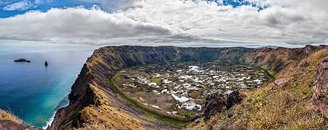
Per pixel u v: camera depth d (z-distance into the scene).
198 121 100.12
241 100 63.81
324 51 50.06
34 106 186.38
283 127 28.19
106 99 156.50
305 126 25.39
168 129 141.50
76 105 167.88
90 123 80.75
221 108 79.56
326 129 23.98
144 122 138.12
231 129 39.91
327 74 28.14
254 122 32.81
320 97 27.31
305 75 43.38
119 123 96.12
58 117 161.62
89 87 169.88
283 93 40.00
